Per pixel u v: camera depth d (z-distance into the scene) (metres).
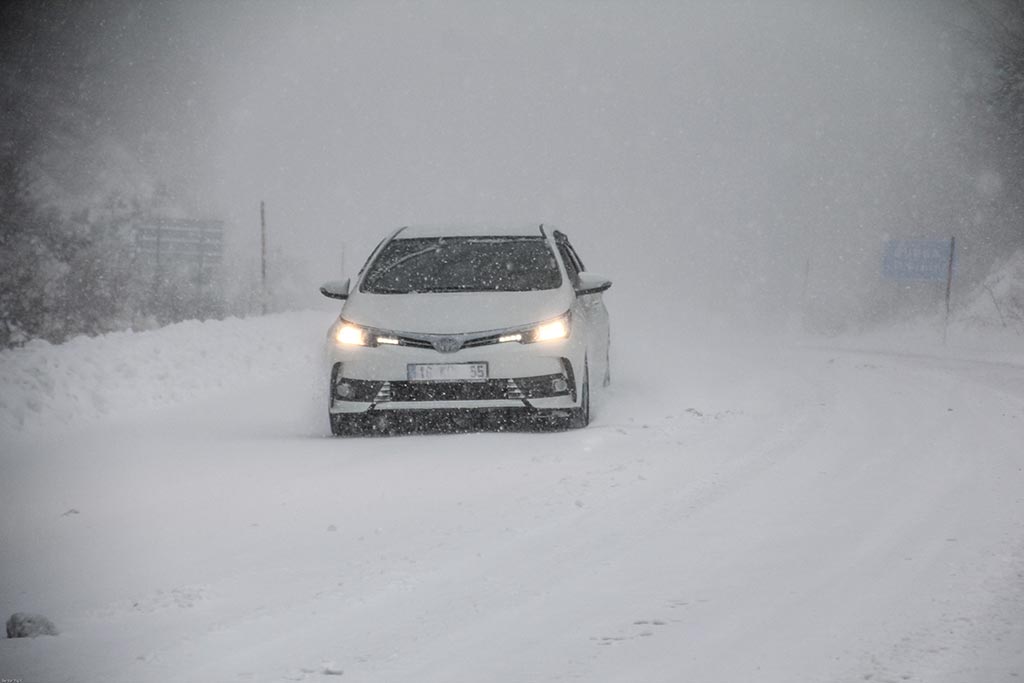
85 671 11.26
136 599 14.57
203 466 26.45
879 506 19.55
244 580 15.38
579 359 31.34
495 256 34.66
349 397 30.88
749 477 22.66
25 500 23.20
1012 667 10.73
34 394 37.56
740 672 10.69
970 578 14.36
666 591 13.94
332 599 14.10
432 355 30.39
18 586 15.85
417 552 16.69
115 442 32.25
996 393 42.22
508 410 30.80
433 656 11.51
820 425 31.45
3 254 68.81
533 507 19.95
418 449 27.86
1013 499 20.08
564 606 13.37
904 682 10.31
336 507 20.77
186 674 11.09
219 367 49.75
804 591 13.81
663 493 20.95
